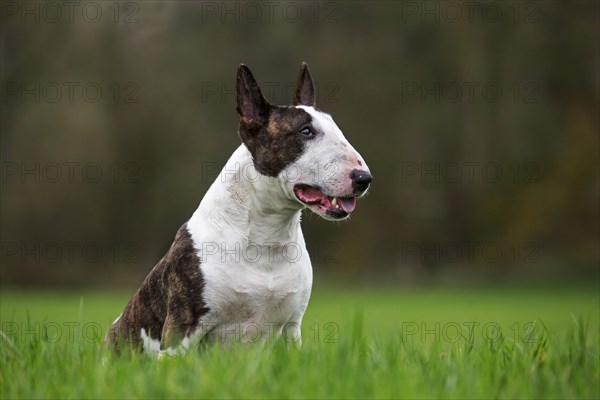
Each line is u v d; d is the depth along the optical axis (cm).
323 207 477
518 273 2723
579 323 481
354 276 2806
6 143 2692
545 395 368
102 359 443
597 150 2711
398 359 410
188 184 2728
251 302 491
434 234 2808
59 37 2709
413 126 2756
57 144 2698
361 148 2742
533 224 2717
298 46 2728
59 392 374
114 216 2744
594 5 2608
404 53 2762
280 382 364
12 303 1964
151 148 2731
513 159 2725
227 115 2725
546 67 2680
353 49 2748
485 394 362
